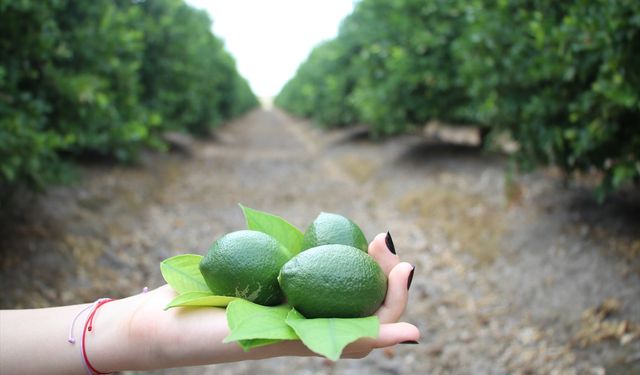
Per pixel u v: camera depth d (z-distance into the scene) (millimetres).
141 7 2320
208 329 291
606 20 756
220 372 747
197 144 3203
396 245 1244
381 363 769
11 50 928
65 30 1261
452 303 926
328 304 276
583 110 838
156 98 2283
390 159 2195
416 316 894
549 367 713
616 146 871
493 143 1461
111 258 1036
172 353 295
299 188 1976
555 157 1014
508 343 785
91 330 313
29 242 943
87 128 1195
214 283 305
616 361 678
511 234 1119
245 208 358
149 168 1947
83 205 1243
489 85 1147
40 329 318
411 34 1790
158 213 1463
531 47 1009
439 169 1790
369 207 1635
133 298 336
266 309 283
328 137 3824
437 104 1893
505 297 910
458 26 1631
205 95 3266
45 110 966
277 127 6137
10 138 786
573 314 792
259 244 308
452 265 1078
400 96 1930
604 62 806
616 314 756
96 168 1663
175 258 337
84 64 1280
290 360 790
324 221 342
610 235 945
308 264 284
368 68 2154
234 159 2766
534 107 966
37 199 1129
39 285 839
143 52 2117
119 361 307
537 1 1016
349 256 289
